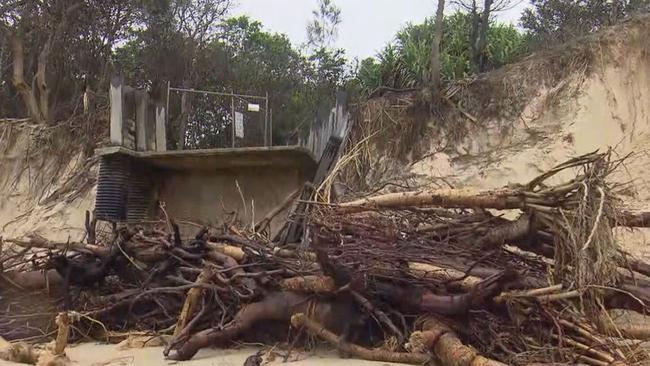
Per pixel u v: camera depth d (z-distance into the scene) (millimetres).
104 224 13195
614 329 6012
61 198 17703
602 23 20094
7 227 17578
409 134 15023
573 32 17984
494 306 6191
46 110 20578
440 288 6531
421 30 19734
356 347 6371
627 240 9719
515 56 18141
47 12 22031
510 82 14672
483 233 7305
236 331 6934
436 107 15078
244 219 13047
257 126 22984
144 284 8211
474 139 14484
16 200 18891
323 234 6785
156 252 8305
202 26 24422
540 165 13414
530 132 14031
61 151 19094
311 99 23891
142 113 13508
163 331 7746
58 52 21969
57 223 16875
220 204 13344
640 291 6355
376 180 14273
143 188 13383
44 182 18828
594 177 6348
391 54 18391
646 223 6914
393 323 6551
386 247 7105
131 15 23422
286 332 7023
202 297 7340
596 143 13461
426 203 7328
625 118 13797
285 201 11562
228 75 23781
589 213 6109
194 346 6641
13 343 6781
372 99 16016
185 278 8242
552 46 15789
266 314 6910
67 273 8258
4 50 22422
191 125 22344
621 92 14008
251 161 12812
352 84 22688
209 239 8617
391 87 17016
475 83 15117
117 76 13039
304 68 25344
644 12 17047
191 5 24469
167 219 9031
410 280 6547
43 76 20594
